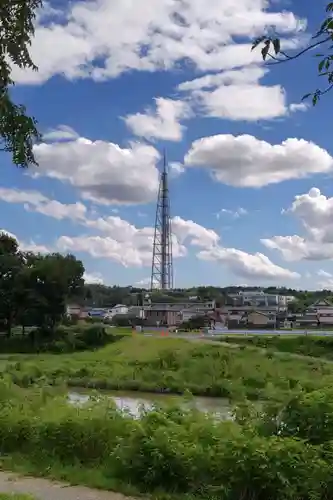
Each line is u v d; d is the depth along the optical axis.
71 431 11.84
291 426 9.95
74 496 9.17
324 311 111.31
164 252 138.38
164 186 127.94
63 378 38.84
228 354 49.06
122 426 11.45
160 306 120.56
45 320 72.06
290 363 45.88
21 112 4.82
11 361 52.75
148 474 9.61
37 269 70.12
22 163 4.88
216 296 135.75
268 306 125.38
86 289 77.38
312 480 8.50
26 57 4.64
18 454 11.84
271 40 4.17
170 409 12.12
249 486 8.63
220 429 9.99
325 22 4.02
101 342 72.94
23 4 4.58
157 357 49.91
